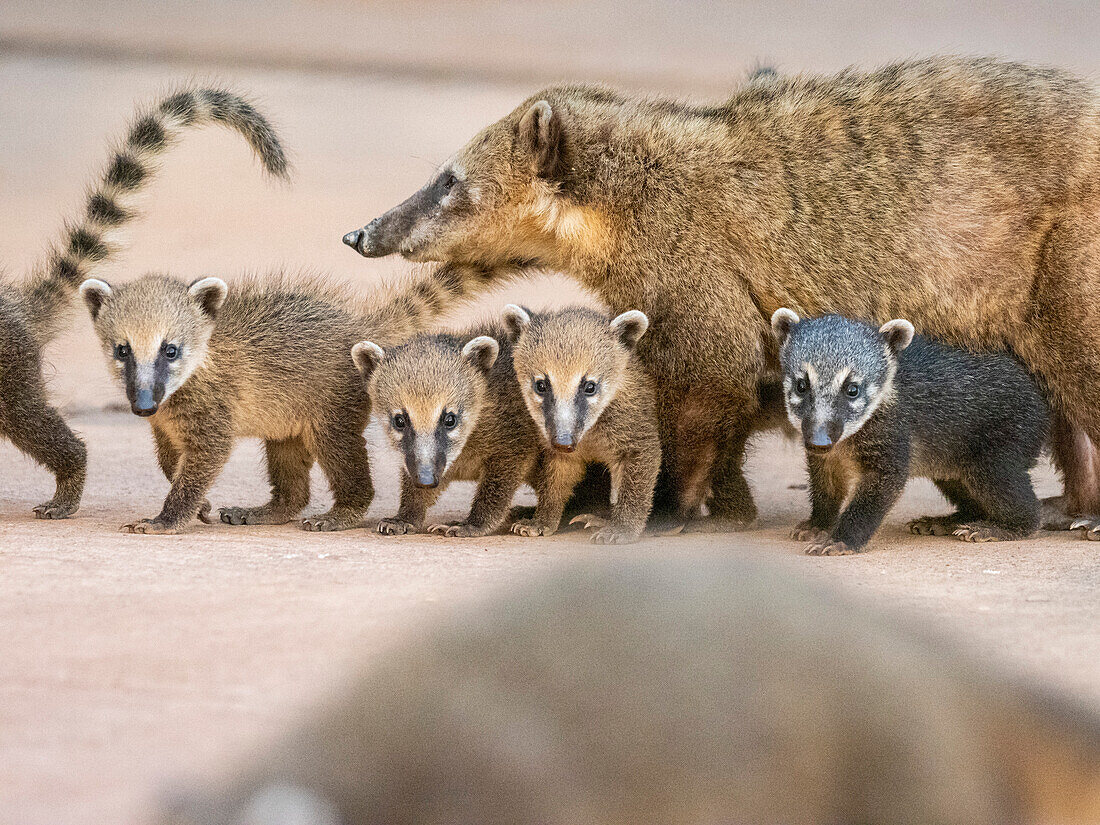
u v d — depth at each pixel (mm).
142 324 12047
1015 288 12562
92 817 4727
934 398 11773
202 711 5887
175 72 54531
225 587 8703
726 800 3559
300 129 45156
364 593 8492
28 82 50375
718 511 13070
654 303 12812
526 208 13320
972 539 12008
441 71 58656
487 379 12406
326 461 12984
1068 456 13000
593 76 56250
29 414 12781
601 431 12102
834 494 12281
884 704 3807
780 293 12758
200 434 12406
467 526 12289
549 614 3596
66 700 6055
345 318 13484
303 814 3242
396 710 3434
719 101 13688
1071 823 4066
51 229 29422
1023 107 12656
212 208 33906
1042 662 6773
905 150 12656
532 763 3408
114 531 12023
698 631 3646
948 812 3832
